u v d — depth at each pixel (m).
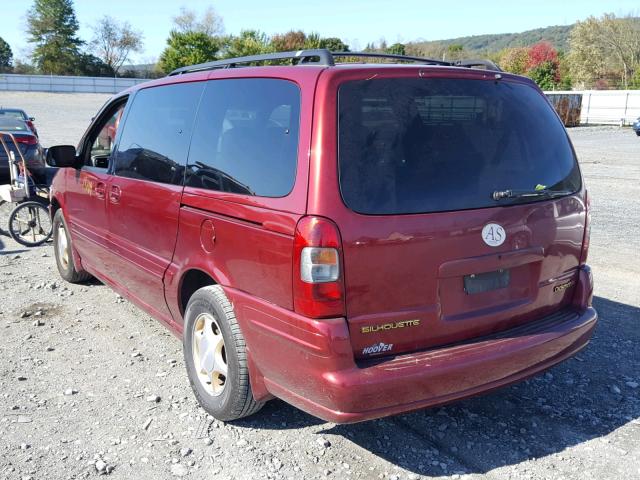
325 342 2.79
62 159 5.34
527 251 3.31
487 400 3.98
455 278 3.10
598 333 5.10
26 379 4.18
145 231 4.24
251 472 3.18
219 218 3.38
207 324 3.66
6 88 55.91
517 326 3.40
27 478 3.10
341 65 3.09
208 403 3.67
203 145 3.70
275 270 3.00
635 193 12.92
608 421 3.73
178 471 3.18
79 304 5.69
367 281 2.87
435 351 3.05
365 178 2.89
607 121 46.25
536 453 3.39
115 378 4.21
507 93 3.42
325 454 3.35
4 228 9.05
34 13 80.19
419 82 3.11
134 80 59.62
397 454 3.36
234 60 3.82
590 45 68.69
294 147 2.98
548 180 3.45
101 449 3.36
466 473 3.20
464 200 3.09
